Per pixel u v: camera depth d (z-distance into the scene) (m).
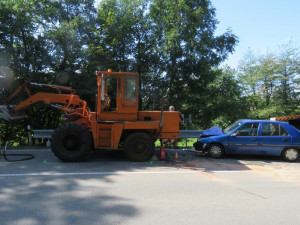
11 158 7.54
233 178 5.75
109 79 7.66
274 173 6.39
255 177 5.91
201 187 4.93
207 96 20.38
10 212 3.44
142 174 5.88
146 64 13.62
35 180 5.07
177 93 14.14
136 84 7.57
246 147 8.23
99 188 4.66
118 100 7.49
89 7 13.13
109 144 7.22
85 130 7.06
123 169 6.34
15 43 11.48
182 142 15.43
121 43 13.14
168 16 12.96
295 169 6.95
